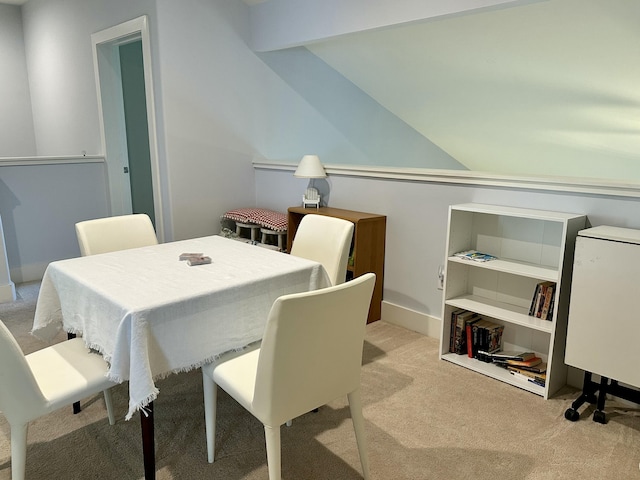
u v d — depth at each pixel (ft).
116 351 5.23
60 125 17.07
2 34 17.92
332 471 6.02
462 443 6.57
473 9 8.29
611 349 6.77
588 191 7.52
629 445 6.53
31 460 6.19
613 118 11.54
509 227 8.63
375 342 9.79
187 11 11.71
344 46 13.09
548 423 7.04
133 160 15.38
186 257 7.10
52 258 13.84
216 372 5.76
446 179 9.30
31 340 9.72
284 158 14.39
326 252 8.27
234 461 6.20
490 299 9.05
